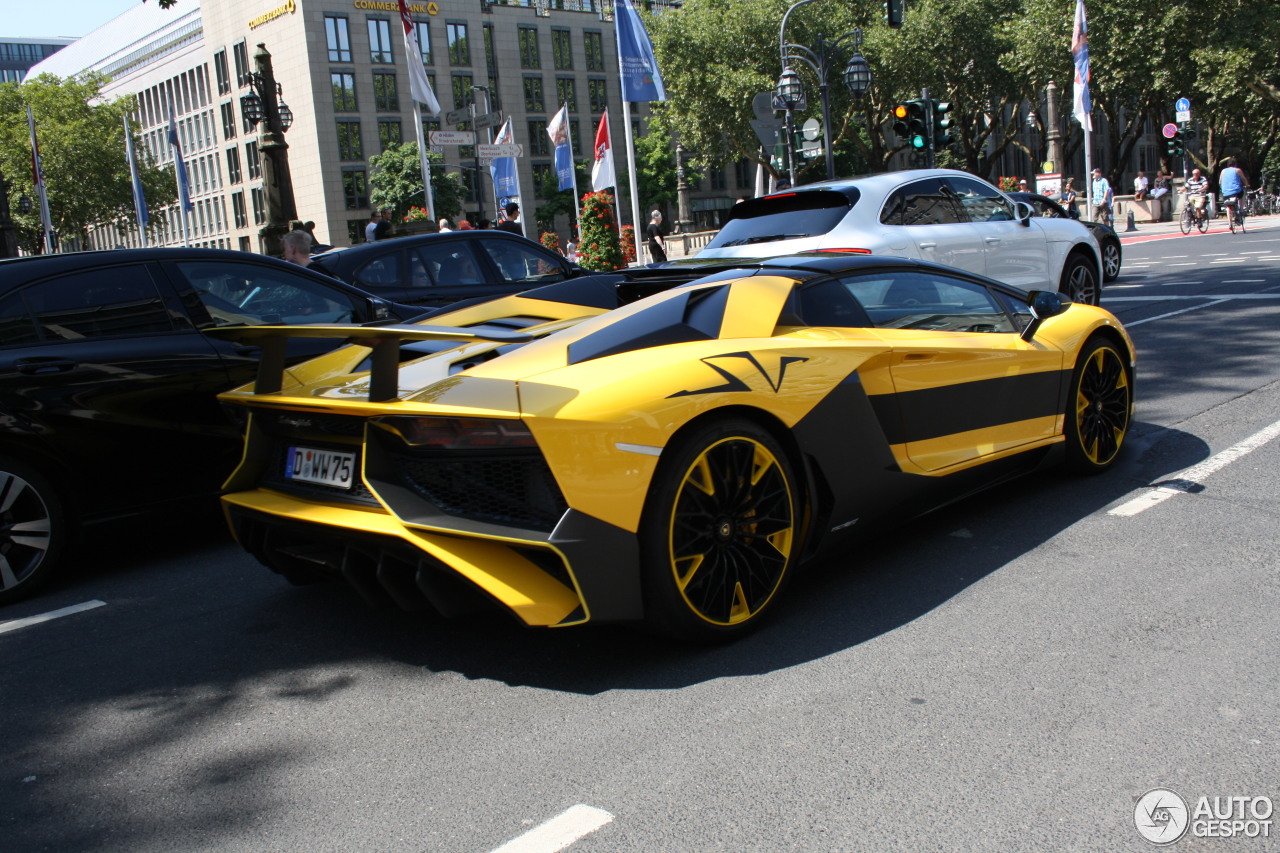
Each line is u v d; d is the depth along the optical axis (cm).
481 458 291
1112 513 429
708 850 216
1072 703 270
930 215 835
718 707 283
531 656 331
